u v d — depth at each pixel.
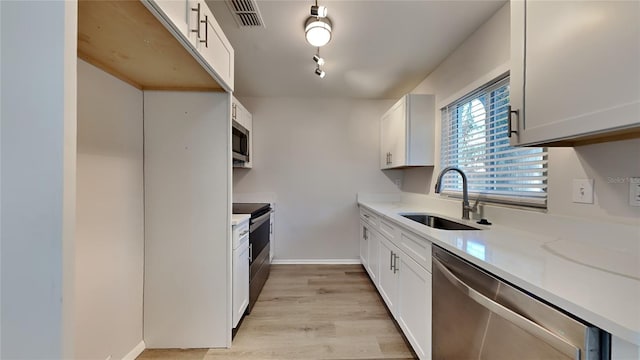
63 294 0.59
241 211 2.43
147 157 1.74
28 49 0.58
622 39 0.78
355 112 3.67
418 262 1.59
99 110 1.37
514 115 1.22
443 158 2.57
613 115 0.81
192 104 1.75
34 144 0.58
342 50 2.30
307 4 1.69
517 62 1.20
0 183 0.59
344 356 1.72
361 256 3.47
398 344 1.85
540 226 1.40
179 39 1.13
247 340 1.89
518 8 1.20
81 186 1.28
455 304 1.17
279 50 2.29
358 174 3.67
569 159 1.27
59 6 0.58
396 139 2.94
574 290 0.71
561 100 0.99
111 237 1.47
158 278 1.76
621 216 1.06
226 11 1.75
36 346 0.59
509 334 0.85
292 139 3.65
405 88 3.25
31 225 0.59
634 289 0.72
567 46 0.96
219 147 1.76
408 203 3.36
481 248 1.13
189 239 1.77
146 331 1.77
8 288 0.59
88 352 1.32
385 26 1.94
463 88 2.17
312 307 2.39
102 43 1.16
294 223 3.66
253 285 2.39
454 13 1.79
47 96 0.58
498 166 1.80
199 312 1.78
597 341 0.62
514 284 0.83
